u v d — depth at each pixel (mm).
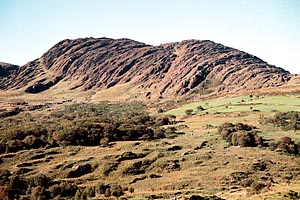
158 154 91625
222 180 68312
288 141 91000
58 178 83375
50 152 102000
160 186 70438
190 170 79312
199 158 86062
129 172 83000
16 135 111750
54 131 115188
